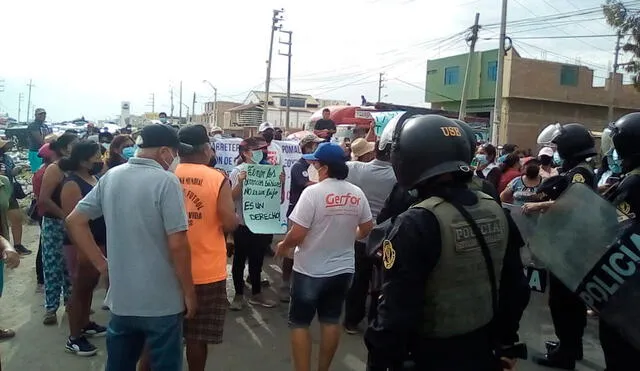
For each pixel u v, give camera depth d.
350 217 3.78
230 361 4.44
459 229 1.95
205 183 3.48
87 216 3.05
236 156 7.57
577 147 4.35
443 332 1.97
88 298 4.53
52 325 5.13
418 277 1.91
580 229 2.78
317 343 4.91
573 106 34.56
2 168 7.64
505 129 33.28
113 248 2.92
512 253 2.19
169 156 3.08
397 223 1.99
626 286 2.62
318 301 3.87
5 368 4.20
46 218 5.11
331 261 3.75
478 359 2.00
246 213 5.65
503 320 2.18
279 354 4.61
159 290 2.91
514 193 6.23
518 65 32.75
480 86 35.62
